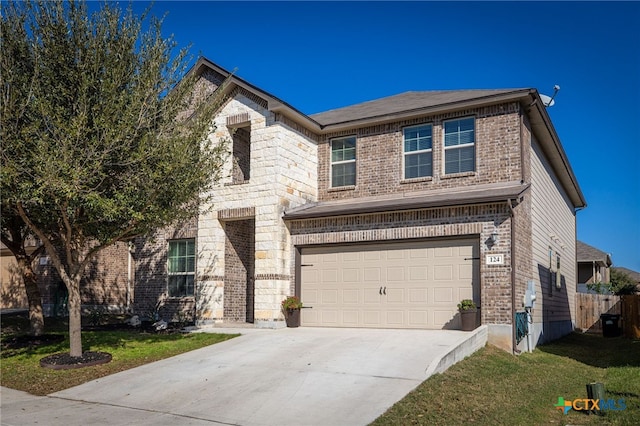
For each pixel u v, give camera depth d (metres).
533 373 11.92
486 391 9.76
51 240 15.05
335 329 15.72
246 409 8.80
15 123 10.98
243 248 19.06
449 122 17.16
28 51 11.91
